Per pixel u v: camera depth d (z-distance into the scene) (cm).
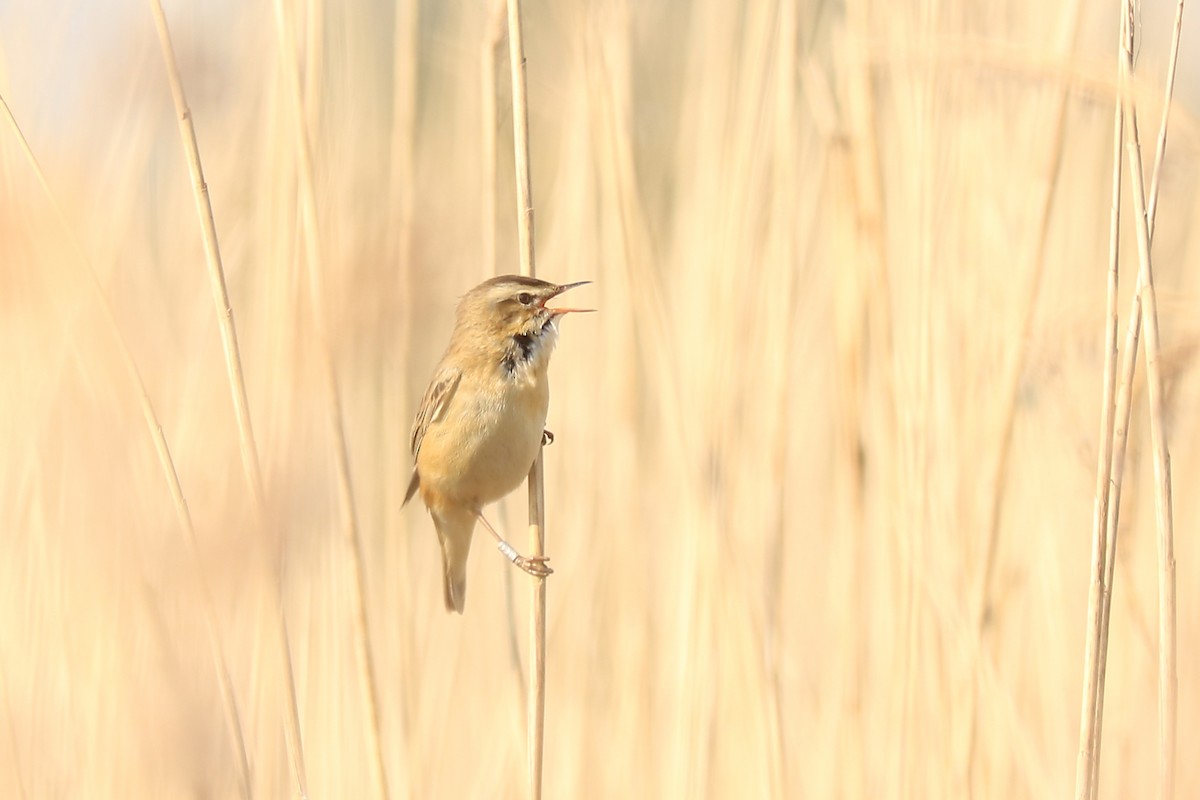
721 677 927
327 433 764
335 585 891
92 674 852
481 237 1118
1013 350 857
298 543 709
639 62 1128
